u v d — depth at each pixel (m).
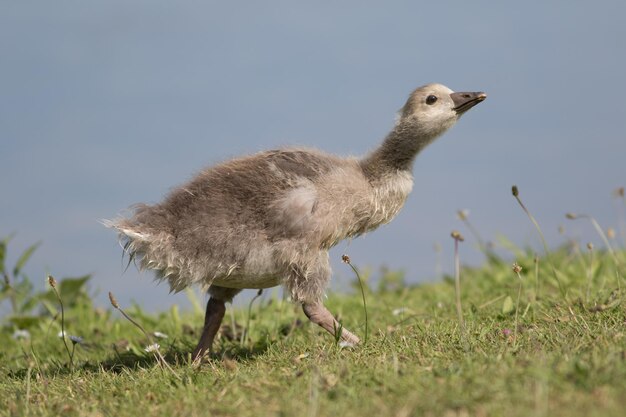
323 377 8.67
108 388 10.02
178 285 11.32
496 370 8.21
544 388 7.23
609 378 7.39
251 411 8.04
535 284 15.22
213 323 12.11
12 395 10.03
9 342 15.95
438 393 7.59
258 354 11.77
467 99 12.80
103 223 10.94
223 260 11.07
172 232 11.04
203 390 9.16
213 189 11.34
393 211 12.44
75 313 17.23
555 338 9.93
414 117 12.52
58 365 12.47
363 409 7.57
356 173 12.14
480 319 12.60
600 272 15.34
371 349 10.66
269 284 11.74
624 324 10.52
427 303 15.51
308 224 11.20
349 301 16.69
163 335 13.78
